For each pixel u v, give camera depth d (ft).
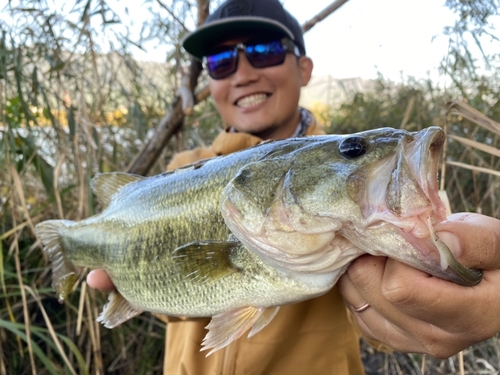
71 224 1.48
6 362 2.10
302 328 1.48
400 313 0.87
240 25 1.78
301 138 1.01
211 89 1.98
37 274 2.31
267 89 1.85
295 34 1.98
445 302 0.77
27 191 2.50
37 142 2.30
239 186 0.97
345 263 0.91
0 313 2.14
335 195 0.87
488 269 0.81
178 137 2.42
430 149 0.78
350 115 3.45
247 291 1.02
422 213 0.76
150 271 1.19
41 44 2.05
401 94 2.98
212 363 1.55
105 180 1.45
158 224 1.18
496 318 0.80
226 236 1.06
